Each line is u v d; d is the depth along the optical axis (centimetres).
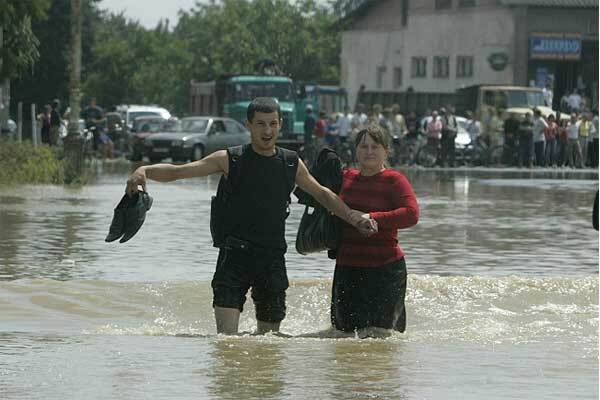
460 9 14262
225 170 1777
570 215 4594
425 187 6562
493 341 1750
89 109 10356
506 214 4597
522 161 9750
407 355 1598
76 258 2883
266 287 1795
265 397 1308
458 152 9794
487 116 10244
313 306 2161
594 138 9875
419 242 3441
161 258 2916
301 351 1616
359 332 1834
